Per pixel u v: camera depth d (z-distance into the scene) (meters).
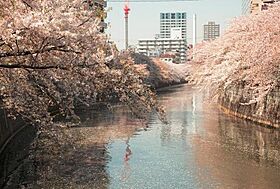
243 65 33.41
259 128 32.62
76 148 25.77
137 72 16.02
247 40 34.19
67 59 14.03
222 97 47.75
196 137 29.86
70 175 19.64
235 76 35.03
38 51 12.95
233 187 17.59
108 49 15.41
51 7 13.15
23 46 13.07
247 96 36.53
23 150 24.22
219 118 39.72
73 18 13.28
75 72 14.20
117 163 22.12
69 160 22.61
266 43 28.48
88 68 14.34
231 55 35.69
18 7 13.16
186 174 19.89
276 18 30.66
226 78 35.94
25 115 15.45
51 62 14.02
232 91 41.62
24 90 14.30
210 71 41.16
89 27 13.77
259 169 20.50
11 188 17.44
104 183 18.41
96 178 19.19
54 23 12.31
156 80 91.62
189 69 79.56
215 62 42.47
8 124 26.45
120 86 14.88
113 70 14.65
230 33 40.53
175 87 102.25
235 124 35.22
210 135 30.52
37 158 22.77
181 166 21.45
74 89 14.79
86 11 14.20
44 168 20.78
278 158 22.80
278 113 31.14
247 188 17.41
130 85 15.20
